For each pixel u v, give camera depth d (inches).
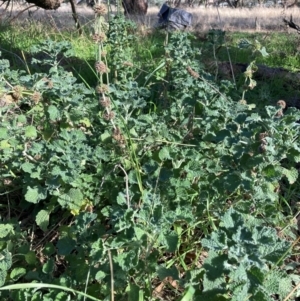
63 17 397.4
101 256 67.7
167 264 80.9
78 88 107.5
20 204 100.3
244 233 58.0
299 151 76.3
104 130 104.7
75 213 91.9
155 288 81.1
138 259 69.1
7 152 95.5
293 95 164.7
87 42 246.4
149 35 291.1
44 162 90.0
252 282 58.2
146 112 136.9
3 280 67.9
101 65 101.0
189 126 108.3
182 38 125.5
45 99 108.7
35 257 80.7
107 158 93.1
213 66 174.4
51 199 91.7
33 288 73.9
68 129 105.0
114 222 74.2
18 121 102.5
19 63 193.2
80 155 88.0
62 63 190.1
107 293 68.7
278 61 238.2
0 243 82.4
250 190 78.2
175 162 95.0
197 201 91.4
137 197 85.0
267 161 76.8
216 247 58.4
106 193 92.2
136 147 100.0
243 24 506.9
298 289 77.7
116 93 102.5
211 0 926.4
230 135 81.9
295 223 94.6
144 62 181.9
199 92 109.0
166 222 70.2
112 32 139.3
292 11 620.4
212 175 89.8
